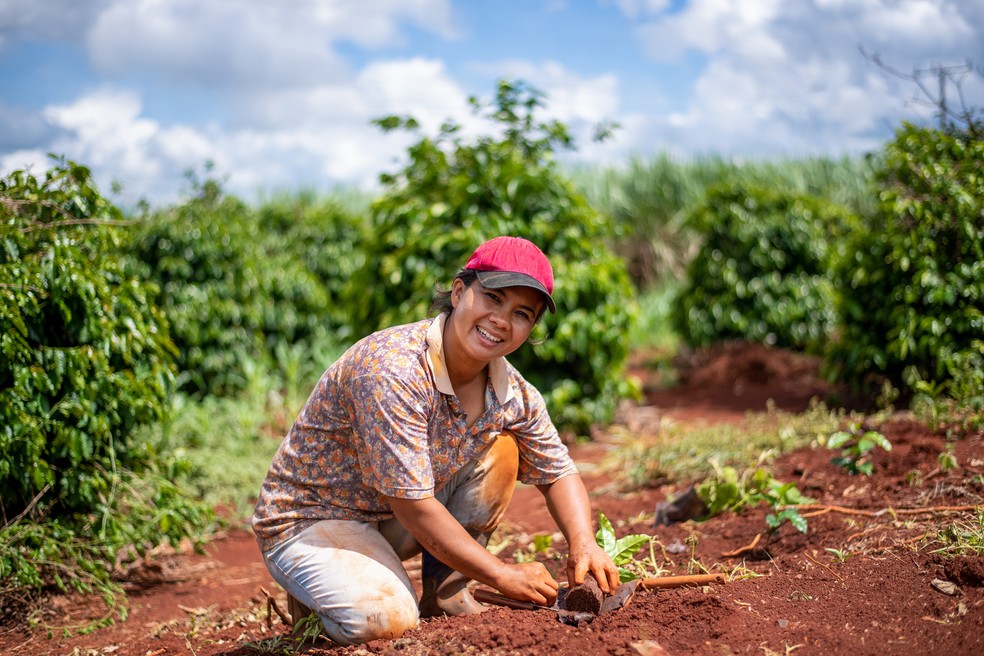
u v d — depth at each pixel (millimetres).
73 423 3604
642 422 6840
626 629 2443
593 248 6410
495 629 2441
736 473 4430
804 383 8000
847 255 6328
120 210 4066
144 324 3949
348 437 2602
